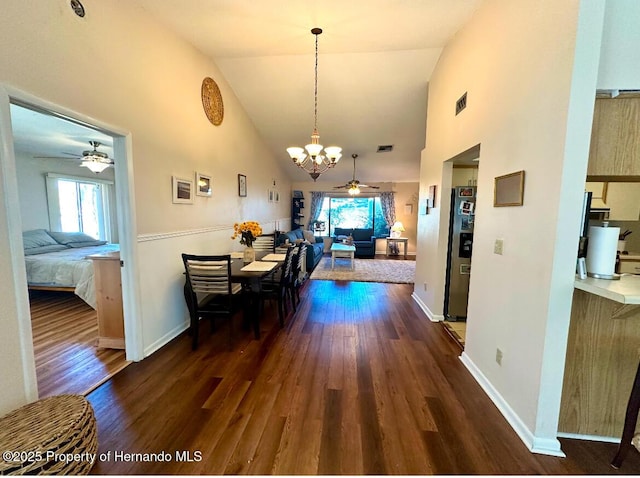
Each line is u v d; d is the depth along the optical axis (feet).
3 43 4.57
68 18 5.67
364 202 29.35
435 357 8.36
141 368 7.55
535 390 5.14
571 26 4.50
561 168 4.66
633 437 4.44
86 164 13.52
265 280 11.23
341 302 13.38
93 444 4.57
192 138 10.48
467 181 12.28
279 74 12.82
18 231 4.84
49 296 13.66
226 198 13.48
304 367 7.69
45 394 6.42
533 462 4.84
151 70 8.25
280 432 5.39
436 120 11.53
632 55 4.76
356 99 14.60
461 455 4.95
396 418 5.82
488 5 7.22
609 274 4.85
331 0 7.81
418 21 8.75
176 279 9.65
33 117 9.78
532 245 5.34
